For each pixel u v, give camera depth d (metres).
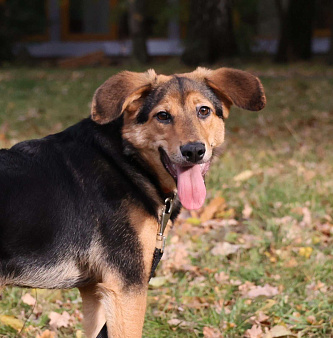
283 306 4.21
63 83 15.87
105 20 25.30
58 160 3.29
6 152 3.27
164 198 3.44
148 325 4.02
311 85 14.61
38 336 3.75
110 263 3.22
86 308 3.59
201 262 4.95
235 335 3.88
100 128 3.38
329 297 4.35
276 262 4.94
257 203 6.25
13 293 4.39
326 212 6.07
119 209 3.24
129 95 3.22
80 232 3.21
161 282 4.61
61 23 25.05
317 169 7.49
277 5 20.45
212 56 18.47
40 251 3.16
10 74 18.33
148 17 24.84
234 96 3.49
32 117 11.06
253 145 8.95
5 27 22.42
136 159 3.35
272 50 23.83
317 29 24.75
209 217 5.94
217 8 18.03
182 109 3.35
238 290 4.56
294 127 10.22
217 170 7.27
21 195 3.14
